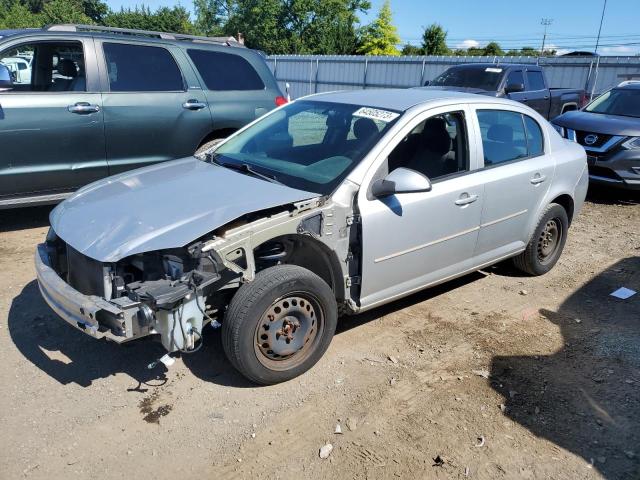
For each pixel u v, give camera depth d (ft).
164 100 20.90
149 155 20.99
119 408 10.59
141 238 9.98
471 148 14.15
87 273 10.30
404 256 12.82
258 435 10.02
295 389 11.35
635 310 15.65
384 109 13.55
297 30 166.71
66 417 10.29
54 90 19.90
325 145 13.20
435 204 13.07
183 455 9.48
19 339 12.78
